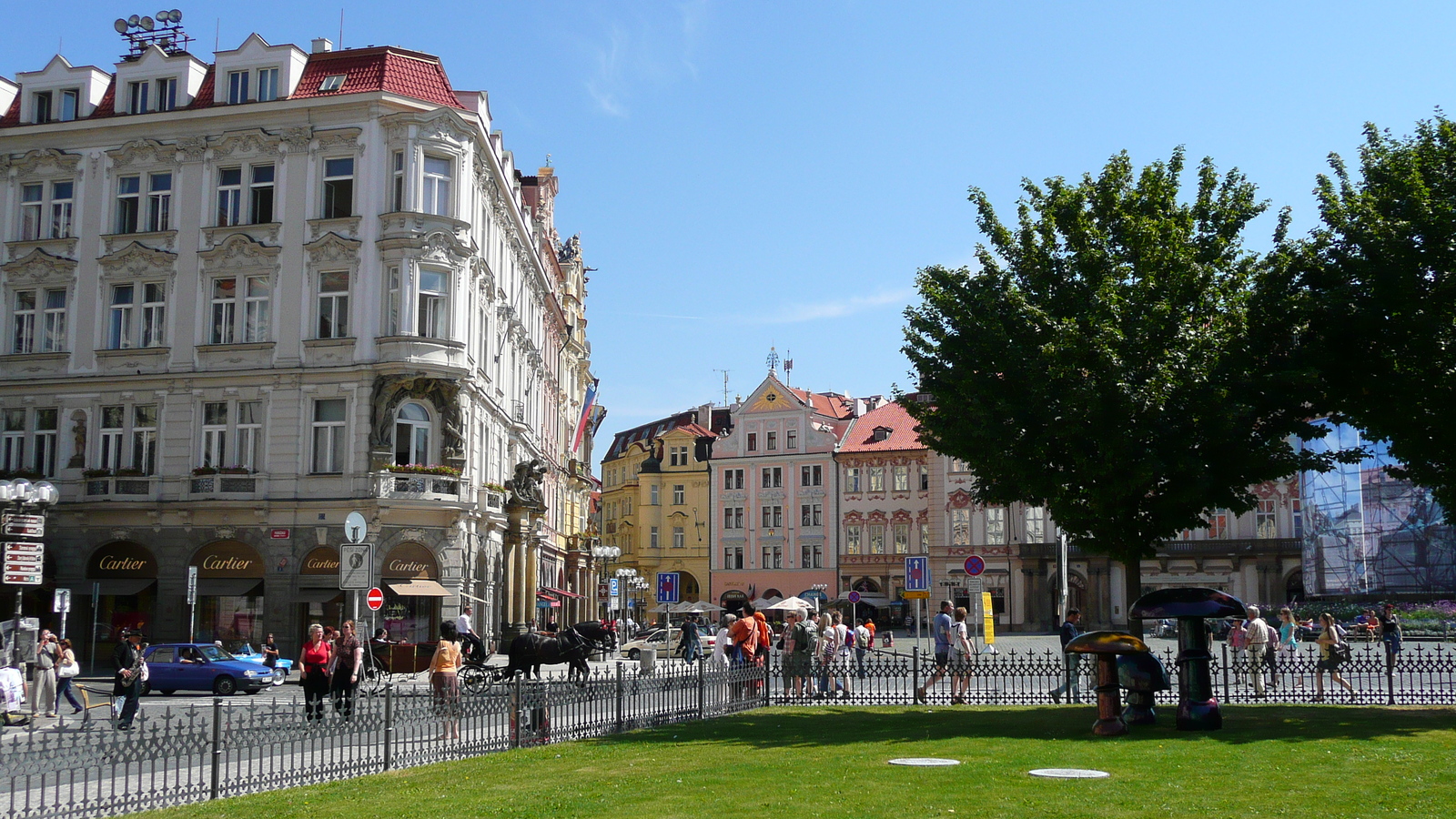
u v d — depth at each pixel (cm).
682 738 1873
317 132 4566
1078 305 2259
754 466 10294
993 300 2267
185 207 4638
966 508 9231
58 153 4728
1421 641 5475
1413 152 2216
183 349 4572
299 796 1351
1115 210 2345
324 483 4434
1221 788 1266
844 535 9844
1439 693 2364
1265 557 8225
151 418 4603
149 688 3494
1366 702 2427
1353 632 5894
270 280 4553
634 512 12031
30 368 4678
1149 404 2072
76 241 4694
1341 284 2169
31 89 4816
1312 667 2484
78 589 4516
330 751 1520
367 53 4722
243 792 1390
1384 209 2173
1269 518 8388
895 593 9600
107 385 4609
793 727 2020
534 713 1819
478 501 4794
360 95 4519
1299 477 7750
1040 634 8300
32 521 3000
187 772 1482
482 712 1736
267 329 4544
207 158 4641
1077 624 2567
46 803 1290
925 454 9606
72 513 4562
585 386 9681
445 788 1386
